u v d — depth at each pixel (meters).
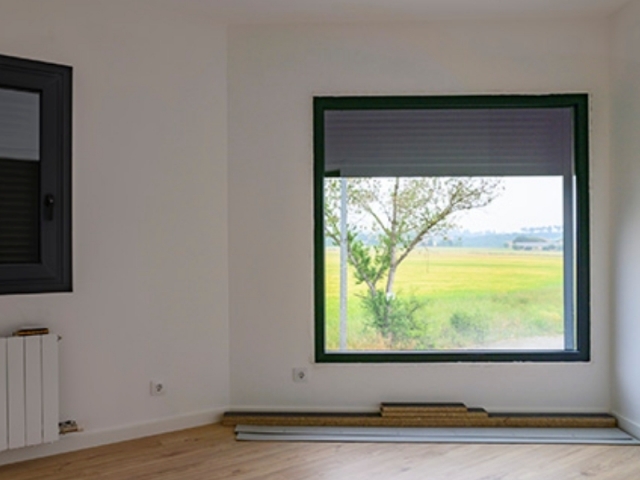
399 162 3.65
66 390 3.05
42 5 2.98
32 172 2.99
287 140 3.59
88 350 3.13
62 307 3.05
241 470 2.79
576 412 3.52
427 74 3.57
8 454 2.87
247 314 3.60
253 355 3.60
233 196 3.59
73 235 3.08
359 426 3.44
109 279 3.19
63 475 2.73
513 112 3.64
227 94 3.59
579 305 3.56
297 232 3.59
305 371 3.60
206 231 3.52
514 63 3.55
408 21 3.56
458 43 3.57
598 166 3.51
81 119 3.10
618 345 3.42
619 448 3.08
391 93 3.58
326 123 3.65
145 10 3.31
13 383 2.76
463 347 3.65
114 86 3.21
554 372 3.54
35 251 3.00
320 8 3.36
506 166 3.64
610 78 3.48
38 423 2.83
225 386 3.59
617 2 3.28
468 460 2.91
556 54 3.54
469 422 3.44
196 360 3.48
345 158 3.65
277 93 3.59
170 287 3.40
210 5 3.34
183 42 3.44
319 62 3.59
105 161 3.18
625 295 3.34
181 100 3.43
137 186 3.28
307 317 3.59
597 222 3.52
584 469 2.79
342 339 3.67
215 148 3.55
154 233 3.34
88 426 3.12
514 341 3.64
